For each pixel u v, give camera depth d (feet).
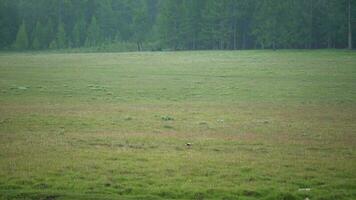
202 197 198.80
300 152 285.84
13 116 435.94
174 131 362.74
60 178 222.28
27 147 290.56
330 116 460.14
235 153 281.13
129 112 476.95
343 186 214.90
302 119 439.63
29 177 223.10
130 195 200.64
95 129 368.48
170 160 259.80
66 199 192.54
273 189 208.44
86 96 620.08
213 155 274.36
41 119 418.51
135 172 234.99
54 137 329.11
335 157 271.90
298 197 199.00
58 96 616.39
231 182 219.20
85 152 277.85
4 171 231.91
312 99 600.39
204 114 469.16
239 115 464.24
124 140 320.09
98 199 192.95
